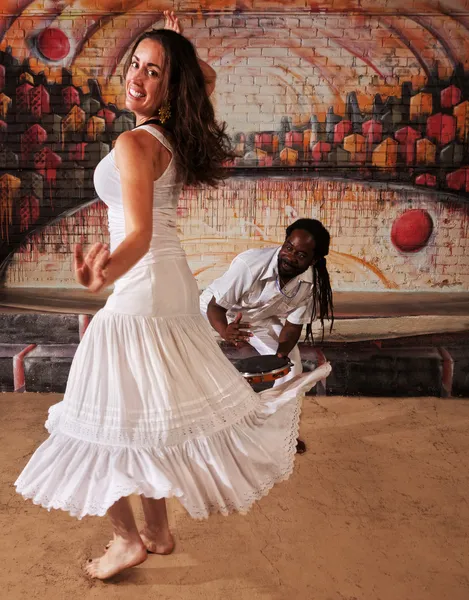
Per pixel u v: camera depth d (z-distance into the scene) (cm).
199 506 185
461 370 414
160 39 186
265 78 486
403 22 478
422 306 458
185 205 499
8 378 413
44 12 477
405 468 312
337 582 218
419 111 488
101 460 183
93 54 483
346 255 505
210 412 191
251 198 499
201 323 203
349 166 494
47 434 345
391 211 499
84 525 256
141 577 219
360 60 483
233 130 492
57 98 488
